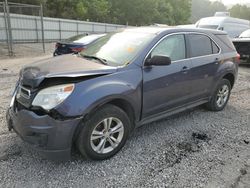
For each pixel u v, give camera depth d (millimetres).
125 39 4156
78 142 3152
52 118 2898
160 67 3844
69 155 3078
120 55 3795
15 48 18328
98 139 3326
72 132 2990
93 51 4223
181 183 2979
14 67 10773
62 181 2947
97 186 2889
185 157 3531
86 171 3146
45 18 24812
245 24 17500
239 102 6121
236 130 4488
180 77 4160
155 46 3859
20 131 3072
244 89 7426
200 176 3119
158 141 3955
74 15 39719
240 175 3162
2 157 3354
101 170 3180
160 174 3135
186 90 4371
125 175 3098
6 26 15000
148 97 3748
